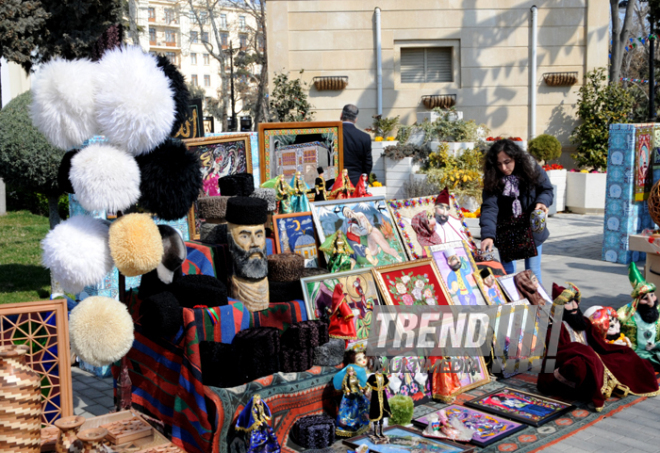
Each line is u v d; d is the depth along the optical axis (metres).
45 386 3.40
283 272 4.61
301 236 5.25
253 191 5.12
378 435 4.20
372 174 16.25
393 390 4.74
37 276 9.43
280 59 18.14
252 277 4.24
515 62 18.36
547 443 4.17
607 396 4.93
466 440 4.15
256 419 3.68
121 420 3.46
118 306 3.31
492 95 18.45
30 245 12.14
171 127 3.40
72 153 3.36
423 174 14.93
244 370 3.92
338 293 4.44
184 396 3.87
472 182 13.52
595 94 18.06
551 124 18.56
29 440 2.77
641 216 10.38
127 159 3.20
